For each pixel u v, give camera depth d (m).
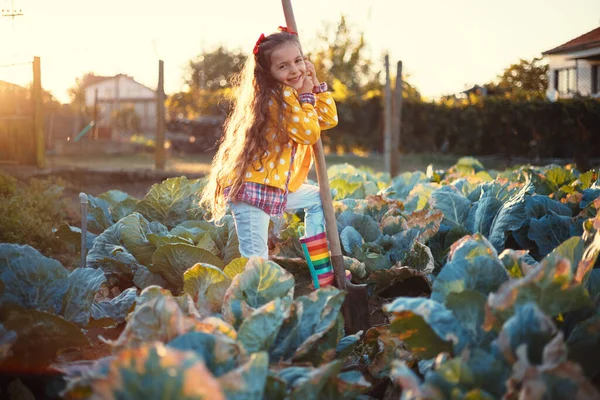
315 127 3.08
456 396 1.76
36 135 10.49
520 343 1.90
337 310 2.38
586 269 2.34
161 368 1.56
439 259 3.99
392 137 11.55
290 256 3.85
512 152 18.56
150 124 40.59
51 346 2.38
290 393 1.99
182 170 12.29
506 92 22.17
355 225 4.12
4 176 7.33
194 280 2.76
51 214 6.76
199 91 30.89
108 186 10.38
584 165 14.73
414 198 5.02
